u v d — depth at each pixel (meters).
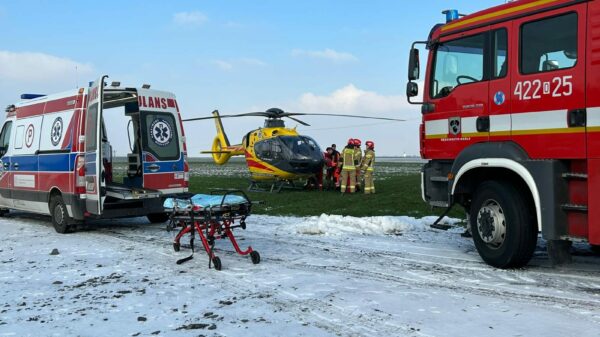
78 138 8.78
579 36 4.95
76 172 8.75
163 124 9.53
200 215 6.31
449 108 6.43
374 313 4.26
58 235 9.10
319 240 8.00
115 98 9.87
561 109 5.10
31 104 10.42
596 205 4.82
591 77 4.84
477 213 6.06
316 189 18.39
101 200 8.37
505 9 5.73
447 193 6.74
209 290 5.13
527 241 5.54
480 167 5.93
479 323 3.95
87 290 5.22
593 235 4.86
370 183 15.50
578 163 5.12
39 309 4.59
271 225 9.82
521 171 5.39
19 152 10.60
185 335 3.84
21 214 12.80
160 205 9.31
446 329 3.83
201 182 23.73
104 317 4.33
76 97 9.00
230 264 6.37
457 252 6.86
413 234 8.42
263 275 5.73
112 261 6.68
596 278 5.31
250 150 18.33
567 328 3.79
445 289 4.99
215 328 3.98
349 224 9.12
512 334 3.69
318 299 4.71
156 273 5.94
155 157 9.33
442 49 6.59
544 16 5.30
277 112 18.89
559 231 5.13
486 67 5.93
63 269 6.24
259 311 4.40
